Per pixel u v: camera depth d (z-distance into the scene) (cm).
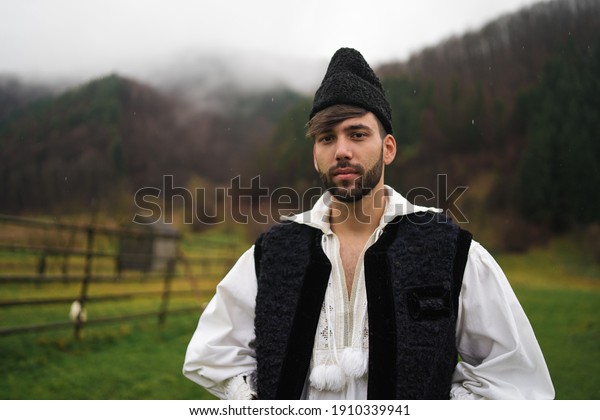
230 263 1289
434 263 111
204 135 5597
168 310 762
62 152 4528
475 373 107
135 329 651
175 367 478
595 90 3253
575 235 2467
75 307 551
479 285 110
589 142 2881
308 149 3600
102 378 430
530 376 108
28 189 3925
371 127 114
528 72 3944
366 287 111
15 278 456
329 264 115
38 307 720
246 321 123
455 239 113
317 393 109
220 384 120
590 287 1404
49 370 441
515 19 4406
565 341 605
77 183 4053
